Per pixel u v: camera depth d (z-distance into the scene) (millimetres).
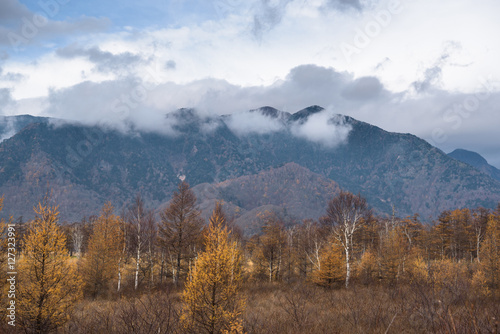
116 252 24031
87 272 22328
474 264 21453
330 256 23609
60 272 10867
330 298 15828
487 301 9711
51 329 10438
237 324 8664
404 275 22438
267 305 15047
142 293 21688
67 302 11172
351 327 9258
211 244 9664
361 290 19547
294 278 31266
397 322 8758
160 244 24219
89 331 9836
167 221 24016
